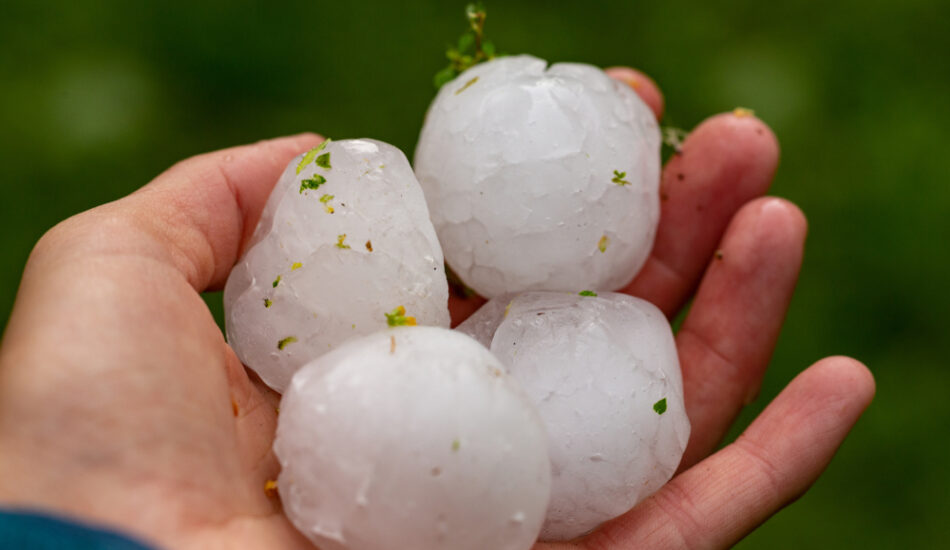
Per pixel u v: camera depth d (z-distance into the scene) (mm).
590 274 268
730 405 286
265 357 246
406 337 226
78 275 224
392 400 216
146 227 242
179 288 234
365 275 242
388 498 214
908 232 369
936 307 362
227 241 264
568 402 242
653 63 389
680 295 306
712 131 296
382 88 382
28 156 359
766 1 396
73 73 370
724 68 388
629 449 243
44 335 217
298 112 377
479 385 219
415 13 391
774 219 280
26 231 352
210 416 225
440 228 269
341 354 225
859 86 386
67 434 213
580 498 242
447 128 268
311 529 219
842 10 394
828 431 259
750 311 283
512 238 261
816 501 344
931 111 381
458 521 215
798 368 358
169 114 372
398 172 248
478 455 215
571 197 259
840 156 378
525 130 259
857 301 364
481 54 291
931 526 340
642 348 254
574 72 273
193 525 214
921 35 391
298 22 386
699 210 297
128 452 214
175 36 379
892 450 347
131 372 217
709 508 253
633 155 268
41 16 375
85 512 210
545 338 248
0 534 204
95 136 364
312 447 218
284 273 244
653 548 249
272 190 267
